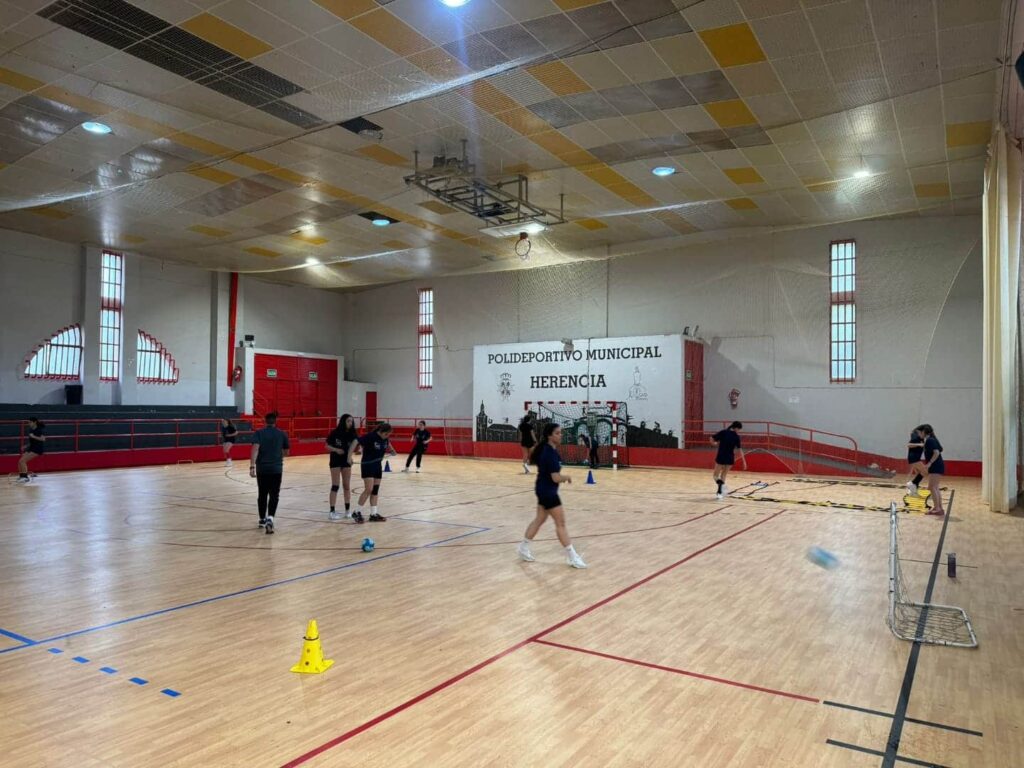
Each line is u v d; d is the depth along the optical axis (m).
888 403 21.45
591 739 3.91
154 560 8.70
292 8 8.87
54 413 22.14
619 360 24.34
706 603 6.75
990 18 8.63
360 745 3.82
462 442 28.75
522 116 12.31
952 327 20.70
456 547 9.50
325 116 12.18
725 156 14.23
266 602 6.78
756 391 23.55
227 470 21.70
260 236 21.27
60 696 4.50
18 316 22.28
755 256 23.84
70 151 13.80
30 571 8.10
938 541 10.11
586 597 6.96
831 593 7.14
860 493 16.25
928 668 5.05
